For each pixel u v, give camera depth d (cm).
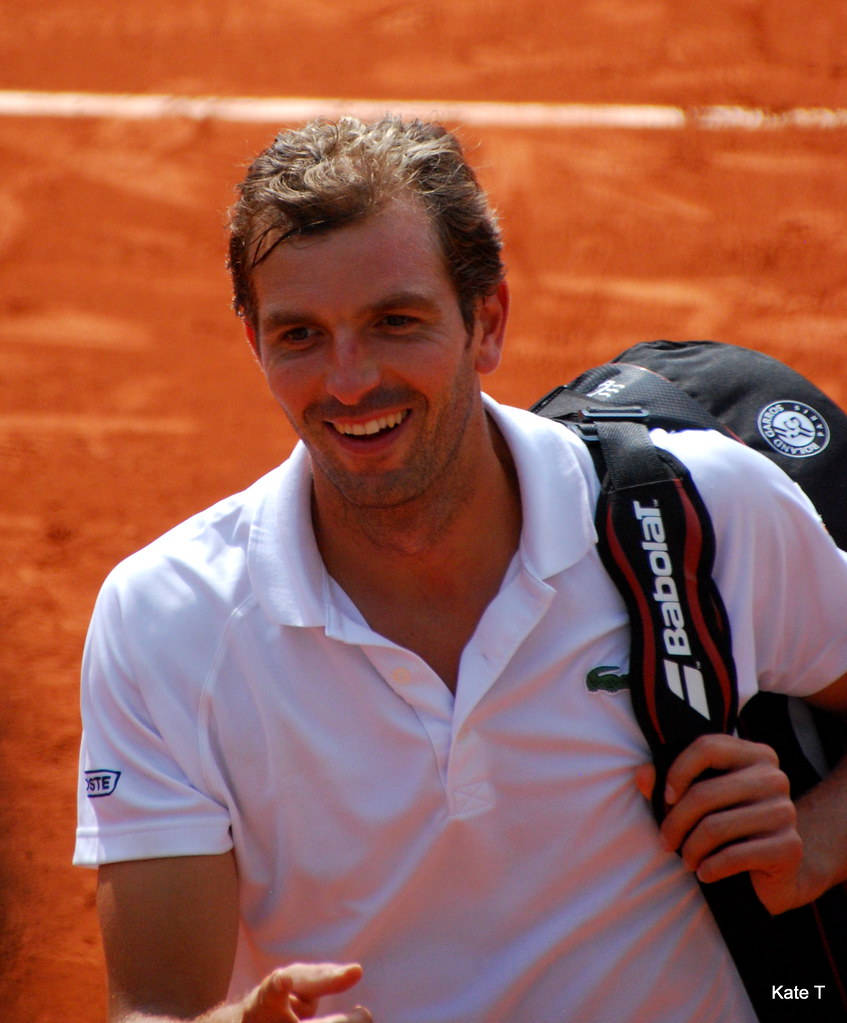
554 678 670
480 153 3058
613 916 675
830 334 2436
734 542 698
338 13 3669
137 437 2167
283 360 640
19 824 1411
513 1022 671
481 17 3616
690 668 669
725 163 2994
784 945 698
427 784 653
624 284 2602
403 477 643
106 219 2848
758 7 3541
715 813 655
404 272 620
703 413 788
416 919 666
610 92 3312
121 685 666
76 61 3497
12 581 1822
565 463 694
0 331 2480
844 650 730
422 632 681
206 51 3550
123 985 642
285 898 669
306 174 617
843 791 735
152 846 646
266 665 657
